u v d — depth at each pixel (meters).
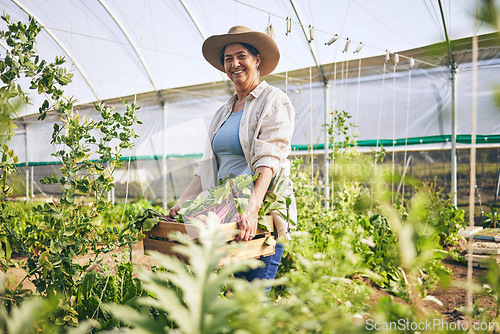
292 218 2.13
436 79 7.55
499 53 6.73
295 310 0.81
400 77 7.92
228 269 0.59
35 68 2.13
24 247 2.12
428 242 0.71
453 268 3.87
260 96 2.09
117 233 2.38
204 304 0.55
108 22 7.20
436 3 5.88
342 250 1.09
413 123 7.84
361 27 6.96
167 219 1.81
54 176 2.24
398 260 0.91
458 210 4.91
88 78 8.32
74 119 2.28
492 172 7.07
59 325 1.80
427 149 7.69
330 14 6.79
